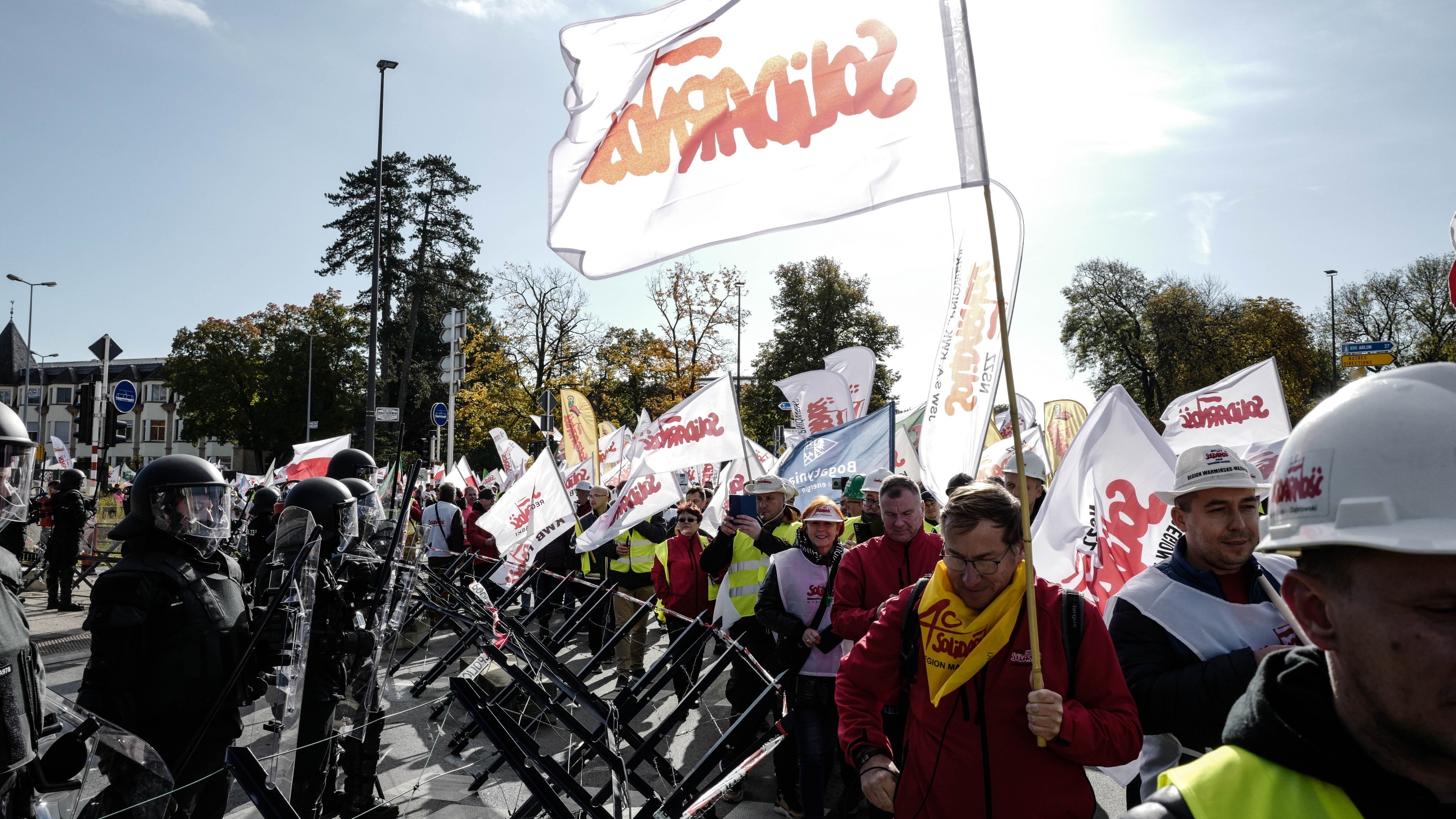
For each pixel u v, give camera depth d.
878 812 4.29
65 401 82.56
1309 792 0.95
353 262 39.19
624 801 3.73
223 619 3.47
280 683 3.08
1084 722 2.27
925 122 3.14
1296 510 0.94
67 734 2.57
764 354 52.44
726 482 9.09
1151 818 1.03
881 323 51.84
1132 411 4.34
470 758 5.74
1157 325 47.38
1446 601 0.85
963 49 2.98
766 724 6.27
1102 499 4.35
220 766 3.45
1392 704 0.88
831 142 3.31
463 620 7.00
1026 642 2.44
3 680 2.38
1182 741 2.46
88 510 13.27
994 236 2.55
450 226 39.88
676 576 7.25
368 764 4.37
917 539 4.30
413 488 4.57
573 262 3.69
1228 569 2.70
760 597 4.78
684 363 38.69
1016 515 2.48
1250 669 2.39
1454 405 0.86
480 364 40.28
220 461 78.12
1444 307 40.62
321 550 4.62
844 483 7.55
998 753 2.41
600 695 7.84
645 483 7.98
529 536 8.66
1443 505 0.82
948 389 5.34
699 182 3.51
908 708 2.67
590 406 14.22
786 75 3.40
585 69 3.69
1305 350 43.47
